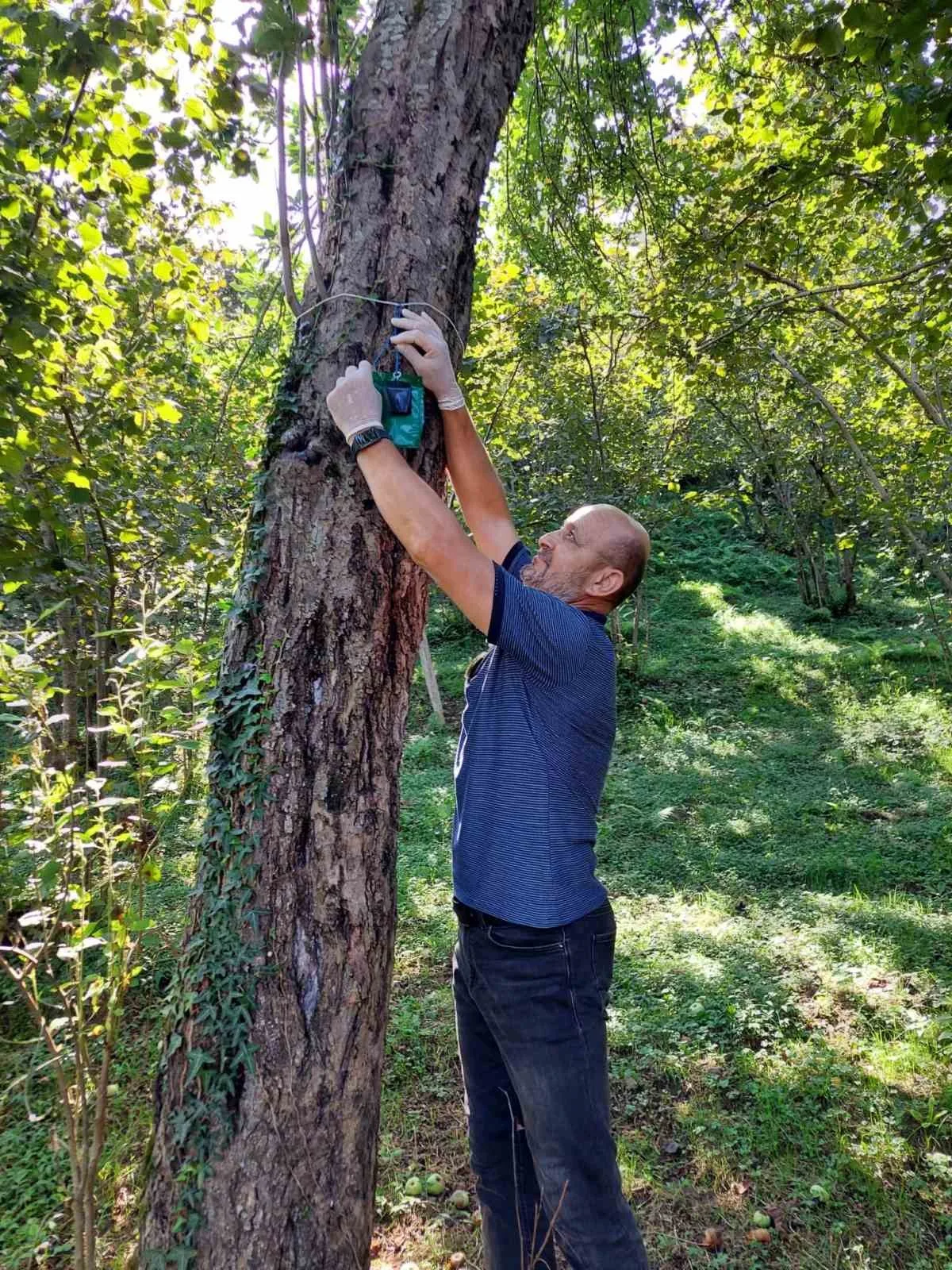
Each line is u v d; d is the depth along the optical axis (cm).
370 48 159
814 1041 371
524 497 813
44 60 219
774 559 1859
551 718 159
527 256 511
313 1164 147
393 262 155
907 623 1416
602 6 354
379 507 145
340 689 151
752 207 500
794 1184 285
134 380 335
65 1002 188
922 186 386
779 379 934
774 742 930
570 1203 151
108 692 364
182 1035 148
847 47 282
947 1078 339
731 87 456
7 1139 298
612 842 675
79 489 300
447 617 1508
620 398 878
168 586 400
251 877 147
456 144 160
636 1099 338
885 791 759
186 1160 144
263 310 342
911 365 752
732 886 582
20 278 226
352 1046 152
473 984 165
